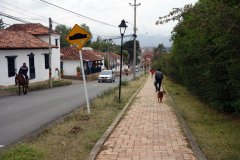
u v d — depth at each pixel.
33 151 4.71
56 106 10.99
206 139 5.66
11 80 18.91
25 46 20.34
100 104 10.40
